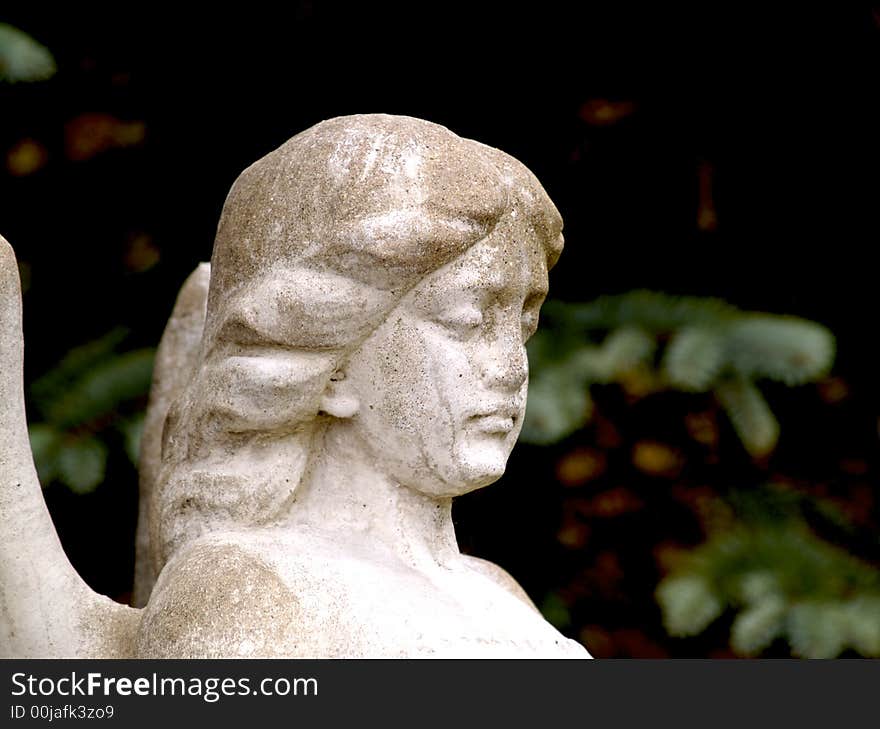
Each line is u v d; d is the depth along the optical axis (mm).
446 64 6672
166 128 6660
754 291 6871
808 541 6562
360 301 4031
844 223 7000
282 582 3898
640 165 6809
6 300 3912
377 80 6688
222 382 4090
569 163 6770
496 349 4168
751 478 6828
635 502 6805
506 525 6816
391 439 4148
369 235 3984
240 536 4039
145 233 6688
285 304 4016
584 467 6711
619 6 6652
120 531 6617
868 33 6688
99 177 6648
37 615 4020
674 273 6812
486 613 4141
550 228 4281
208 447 4160
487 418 4145
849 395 7055
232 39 6594
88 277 6641
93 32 6523
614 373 6211
